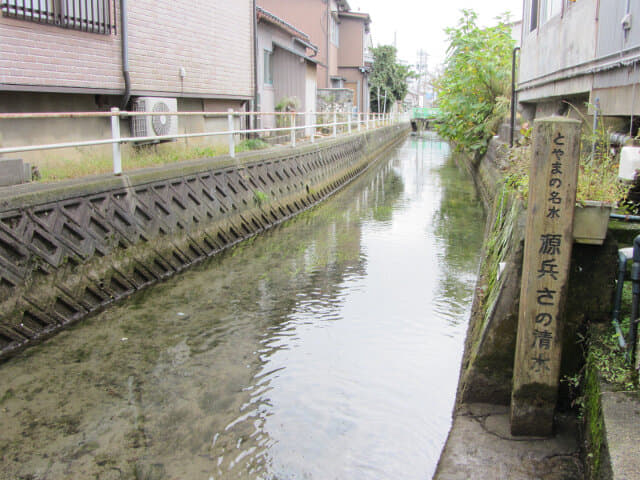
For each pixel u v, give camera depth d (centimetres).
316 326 620
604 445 266
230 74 1385
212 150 1091
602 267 378
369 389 483
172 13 1112
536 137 320
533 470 320
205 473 368
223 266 847
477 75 1745
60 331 585
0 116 548
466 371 439
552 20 828
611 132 620
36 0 785
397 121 4319
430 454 393
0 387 469
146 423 425
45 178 687
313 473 371
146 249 755
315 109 2466
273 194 1205
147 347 556
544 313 332
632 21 495
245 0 1451
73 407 443
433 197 1587
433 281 784
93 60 893
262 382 493
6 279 532
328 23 3266
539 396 344
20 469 368
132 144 977
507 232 548
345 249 962
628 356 328
